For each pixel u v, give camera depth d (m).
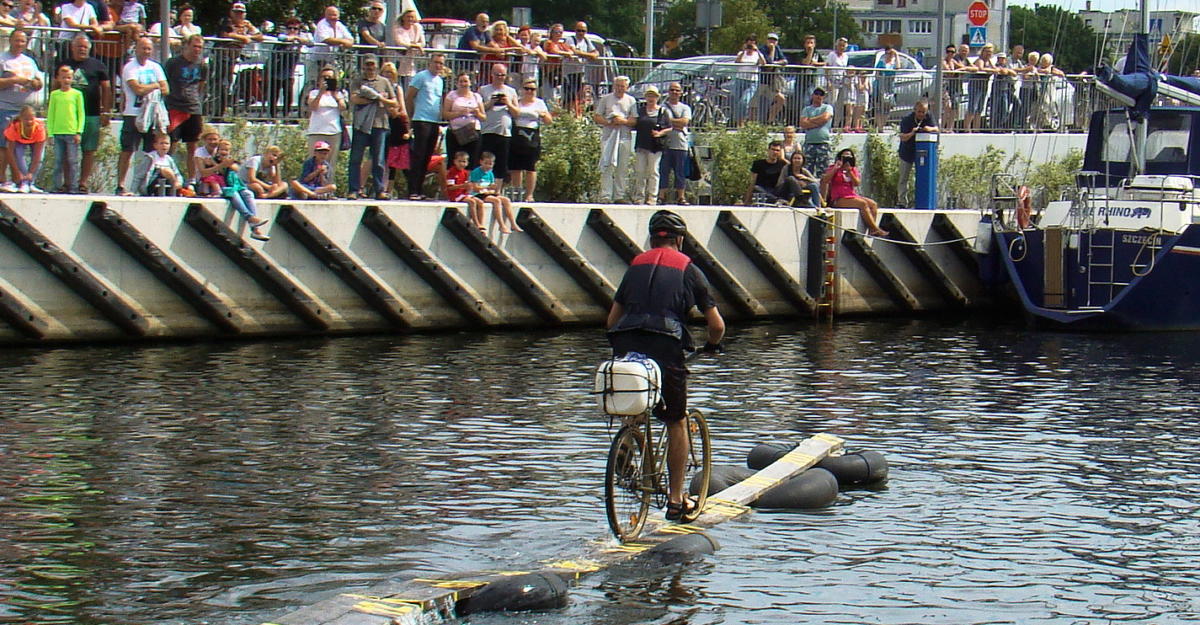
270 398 26.97
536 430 24.14
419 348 35.16
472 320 39.53
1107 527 18.53
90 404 25.91
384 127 38.59
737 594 15.53
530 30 46.50
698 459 21.45
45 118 36.69
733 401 27.69
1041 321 43.34
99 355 32.47
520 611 14.80
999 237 44.62
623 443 16.84
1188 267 41.31
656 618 14.73
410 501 19.20
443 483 20.25
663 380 16.59
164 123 35.84
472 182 39.41
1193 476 21.55
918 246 46.44
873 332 41.12
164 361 31.70
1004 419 26.19
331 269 37.47
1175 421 26.23
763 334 40.16
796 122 50.69
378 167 38.78
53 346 33.88
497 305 39.94
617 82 43.12
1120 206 42.53
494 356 33.81
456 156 39.38
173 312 35.56
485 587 15.00
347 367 31.39
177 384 28.44
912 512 19.11
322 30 42.66
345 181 41.41
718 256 43.41
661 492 17.58
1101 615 15.11
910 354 35.72
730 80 49.44
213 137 36.41
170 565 16.22
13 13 40.09
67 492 19.38
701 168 47.41
